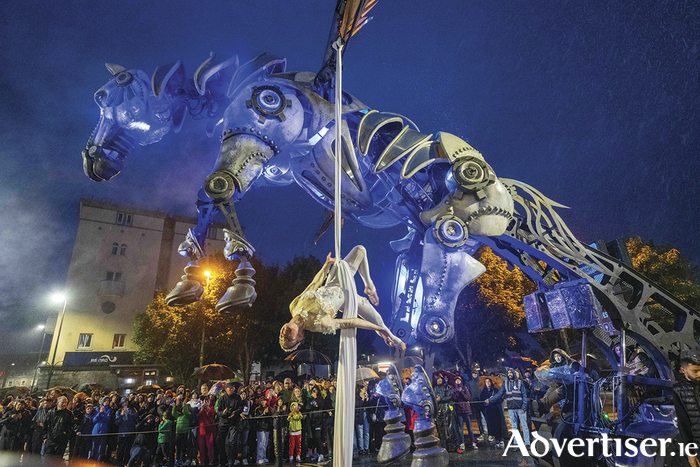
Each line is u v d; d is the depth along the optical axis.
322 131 5.15
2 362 46.03
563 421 4.96
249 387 10.20
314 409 8.97
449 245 5.06
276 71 5.55
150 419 8.96
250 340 29.30
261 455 8.73
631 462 4.43
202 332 25.98
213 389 9.39
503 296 24.73
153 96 5.21
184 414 8.92
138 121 5.25
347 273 2.88
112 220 40.28
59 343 35.97
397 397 4.62
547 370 5.16
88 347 36.75
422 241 5.82
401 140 5.29
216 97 5.54
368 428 9.29
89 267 38.50
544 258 5.79
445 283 5.16
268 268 30.59
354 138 5.41
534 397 8.62
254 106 4.75
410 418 7.56
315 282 2.96
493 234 5.28
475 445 8.82
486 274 25.41
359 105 5.43
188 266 4.82
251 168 4.68
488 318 25.97
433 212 5.32
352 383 2.64
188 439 8.98
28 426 8.74
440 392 8.87
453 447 8.67
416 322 5.45
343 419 2.56
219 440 8.57
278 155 5.47
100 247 39.31
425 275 5.21
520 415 8.45
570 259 5.87
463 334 25.55
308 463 8.44
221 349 28.19
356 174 5.05
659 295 5.64
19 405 8.83
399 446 4.40
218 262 28.08
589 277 5.58
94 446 8.52
